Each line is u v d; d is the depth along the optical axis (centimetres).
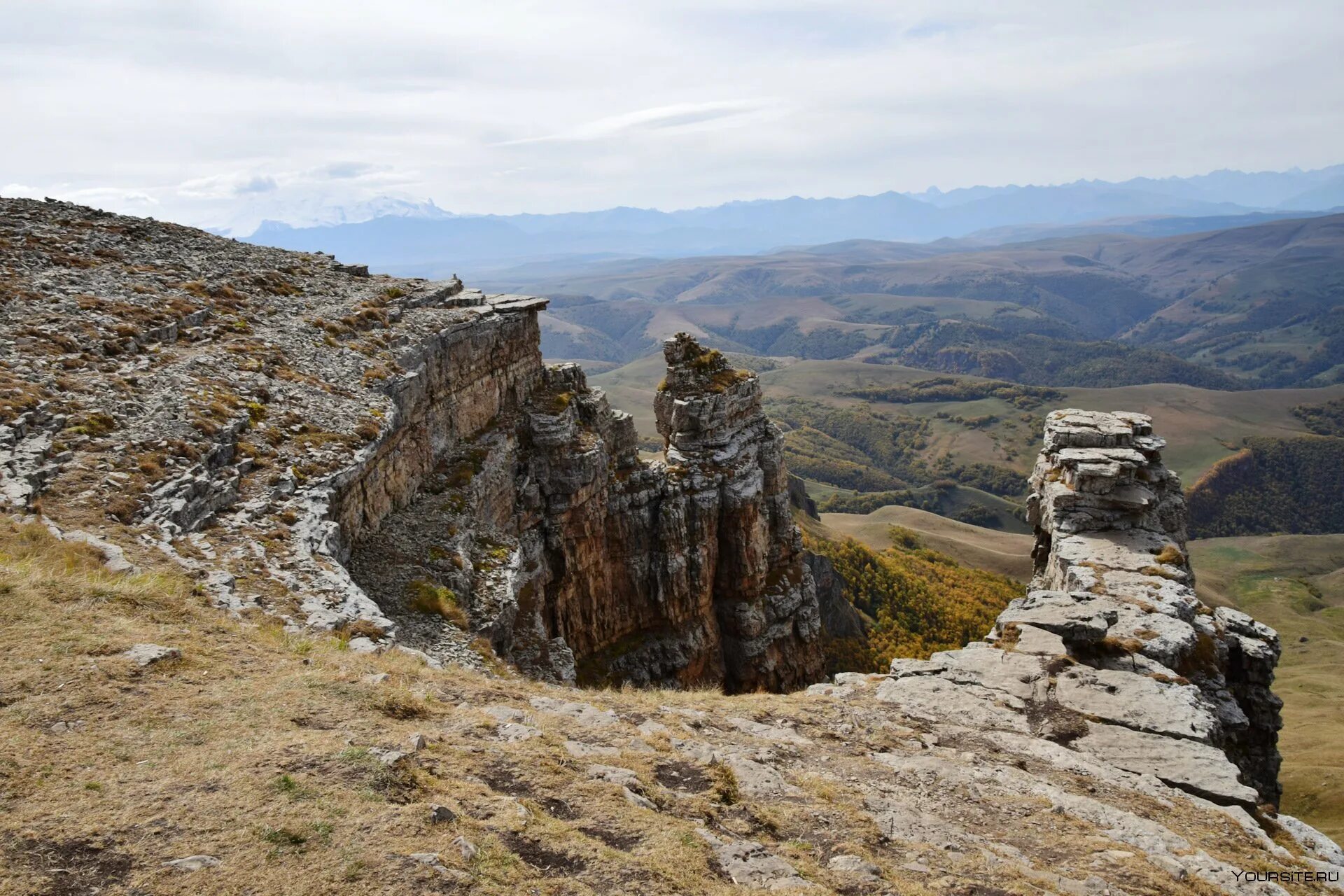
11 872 1141
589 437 7512
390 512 4662
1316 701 16325
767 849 1736
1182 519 5903
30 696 1587
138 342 4412
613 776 1870
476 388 6506
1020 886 1792
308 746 1602
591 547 7519
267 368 4578
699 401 8819
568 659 5072
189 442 3388
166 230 7369
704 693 3023
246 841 1286
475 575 4503
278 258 7688
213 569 2653
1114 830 2248
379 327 5919
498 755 1836
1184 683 3444
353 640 2503
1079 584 4744
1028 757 2711
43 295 4694
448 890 1268
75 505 2723
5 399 3231
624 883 1433
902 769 2458
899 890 1683
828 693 3186
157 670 1809
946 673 3331
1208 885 2002
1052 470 6216
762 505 9369
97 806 1315
